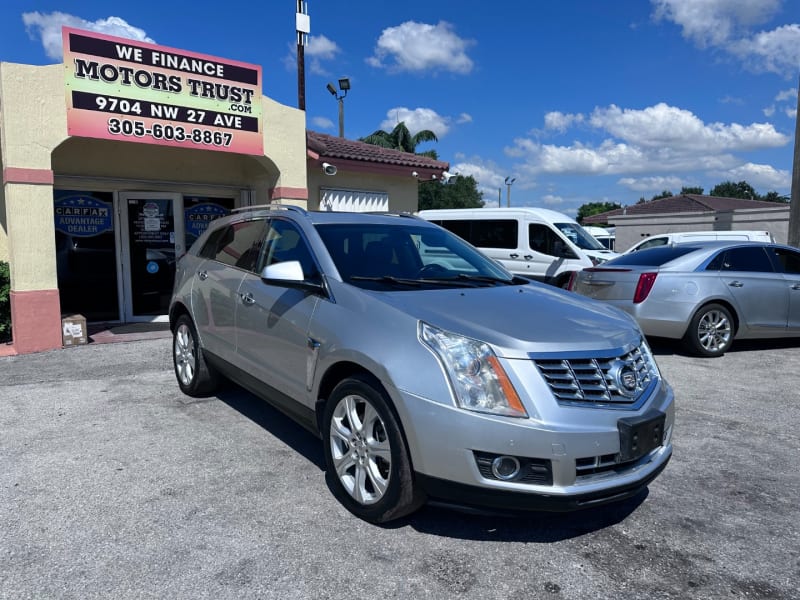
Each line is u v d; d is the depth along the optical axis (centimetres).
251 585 282
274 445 460
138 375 671
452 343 309
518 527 340
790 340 912
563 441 290
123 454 439
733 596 280
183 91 873
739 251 798
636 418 310
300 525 338
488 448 290
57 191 968
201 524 338
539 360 302
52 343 807
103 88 809
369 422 335
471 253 495
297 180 1014
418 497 318
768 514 361
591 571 298
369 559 305
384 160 1255
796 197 1191
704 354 776
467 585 285
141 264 1039
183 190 1062
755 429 509
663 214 3095
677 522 349
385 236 454
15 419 516
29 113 762
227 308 489
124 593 274
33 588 277
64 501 363
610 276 801
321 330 368
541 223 1288
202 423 509
